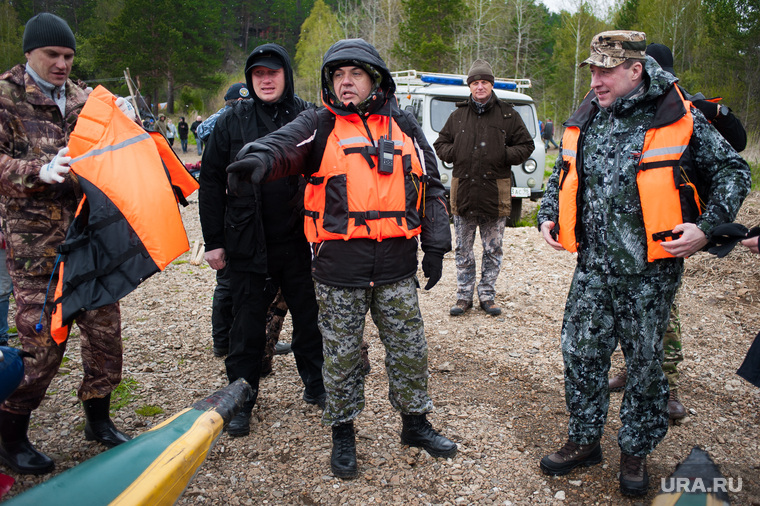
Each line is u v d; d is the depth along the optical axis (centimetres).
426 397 298
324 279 272
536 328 484
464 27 4272
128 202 258
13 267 271
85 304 253
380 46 4569
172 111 4475
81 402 331
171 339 459
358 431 327
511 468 294
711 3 3453
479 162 481
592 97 281
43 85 272
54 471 285
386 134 269
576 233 282
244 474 288
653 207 250
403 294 278
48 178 250
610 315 276
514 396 370
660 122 250
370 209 261
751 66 3219
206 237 317
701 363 410
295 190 309
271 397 368
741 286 543
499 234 506
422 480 285
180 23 4353
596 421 285
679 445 311
